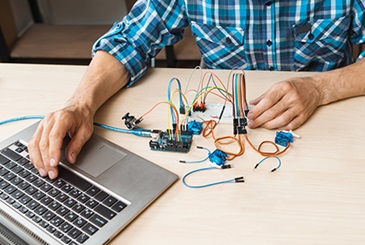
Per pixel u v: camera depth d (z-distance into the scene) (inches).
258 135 36.3
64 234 27.8
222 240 27.7
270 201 30.1
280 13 44.6
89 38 99.5
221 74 44.4
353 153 33.8
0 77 45.9
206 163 33.6
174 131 36.0
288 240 27.5
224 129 36.9
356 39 46.7
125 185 31.4
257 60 48.6
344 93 39.5
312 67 50.1
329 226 28.2
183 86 42.8
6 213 29.7
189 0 46.0
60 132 34.0
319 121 37.5
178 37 49.4
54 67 47.3
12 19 101.6
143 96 42.1
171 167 33.5
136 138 36.7
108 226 28.3
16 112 40.6
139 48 45.5
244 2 44.6
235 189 31.2
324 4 43.8
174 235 28.3
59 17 112.1
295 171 32.5
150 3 45.9
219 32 47.5
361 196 30.1
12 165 33.7
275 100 37.0
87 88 40.5
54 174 32.2
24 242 28.7
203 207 30.0
